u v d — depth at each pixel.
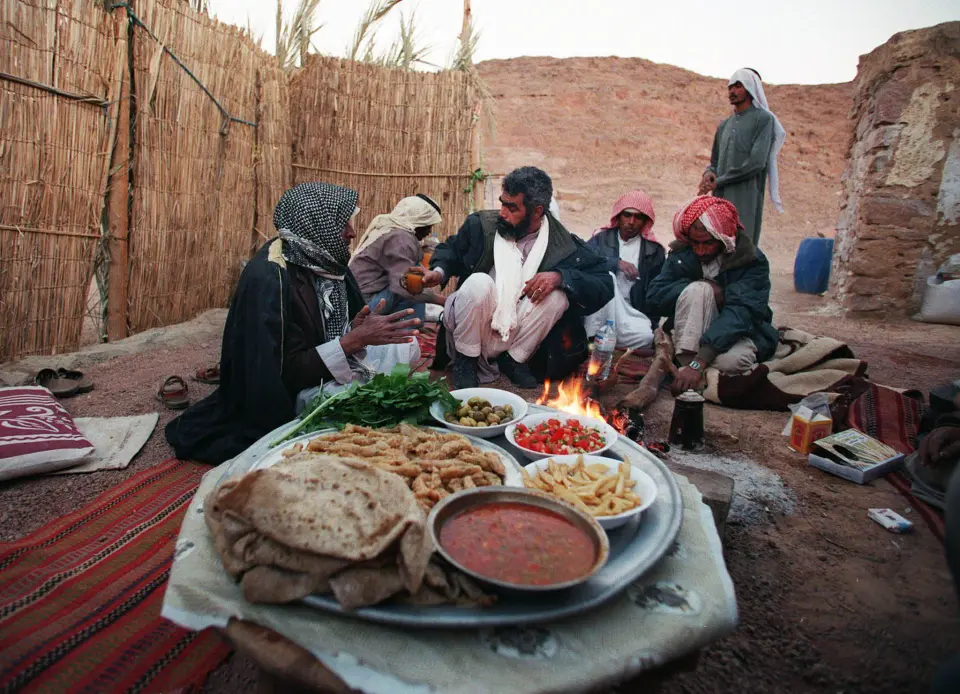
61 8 4.40
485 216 4.25
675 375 4.15
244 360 2.97
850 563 2.43
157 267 5.49
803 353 4.31
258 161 6.69
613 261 5.24
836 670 1.91
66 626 1.83
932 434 2.89
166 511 2.52
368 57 7.18
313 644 1.34
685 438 3.30
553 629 1.42
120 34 4.83
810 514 2.76
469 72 7.21
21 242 4.39
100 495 2.66
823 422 3.32
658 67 34.84
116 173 4.97
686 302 4.17
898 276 7.96
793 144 31.91
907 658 1.95
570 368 4.20
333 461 1.61
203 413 3.15
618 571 1.54
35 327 4.57
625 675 1.34
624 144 29.89
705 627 1.46
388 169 7.25
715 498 2.32
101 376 4.43
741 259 4.16
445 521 1.61
